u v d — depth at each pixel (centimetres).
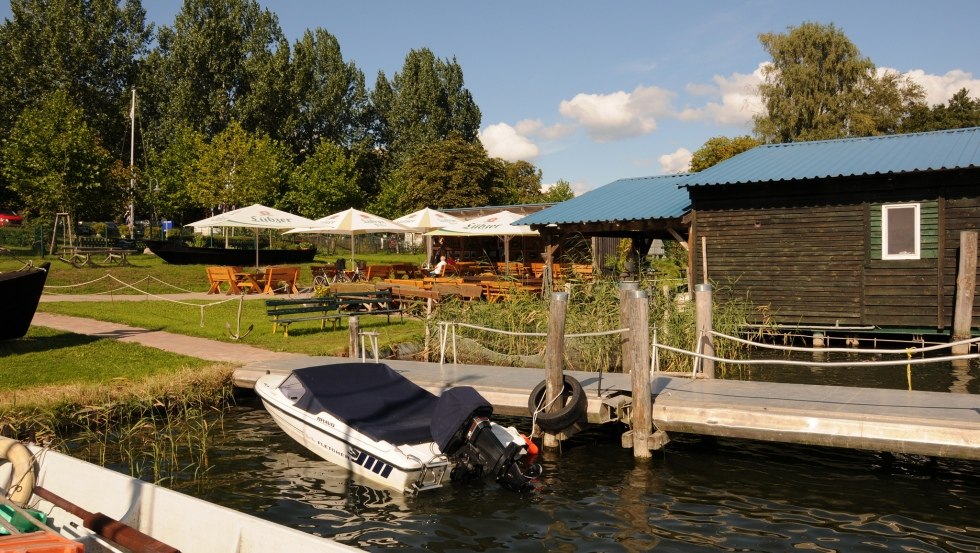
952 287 1788
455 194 5878
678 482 952
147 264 3512
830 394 1075
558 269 2745
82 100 6431
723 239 2041
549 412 1065
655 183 2714
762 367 1697
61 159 3600
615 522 827
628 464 1027
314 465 1027
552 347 1076
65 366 1416
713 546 761
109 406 1166
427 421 1009
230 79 6369
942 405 978
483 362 1652
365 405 1041
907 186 1825
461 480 952
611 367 1590
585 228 2242
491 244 3544
